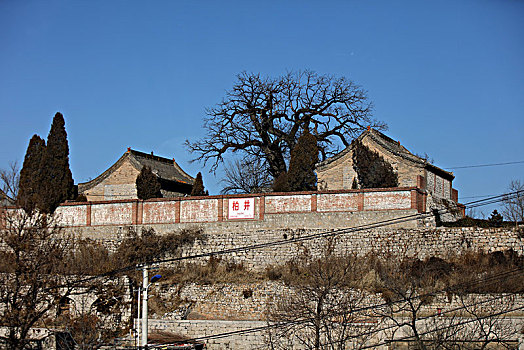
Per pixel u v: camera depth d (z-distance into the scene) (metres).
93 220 47.59
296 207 43.41
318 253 41.97
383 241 41.25
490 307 35.47
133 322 38.78
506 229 39.41
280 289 39.41
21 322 34.62
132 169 56.81
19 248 35.81
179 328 36.91
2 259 38.50
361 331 33.22
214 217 44.97
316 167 51.00
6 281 36.53
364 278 38.19
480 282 36.72
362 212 42.19
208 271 42.59
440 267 38.41
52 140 50.84
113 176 57.34
